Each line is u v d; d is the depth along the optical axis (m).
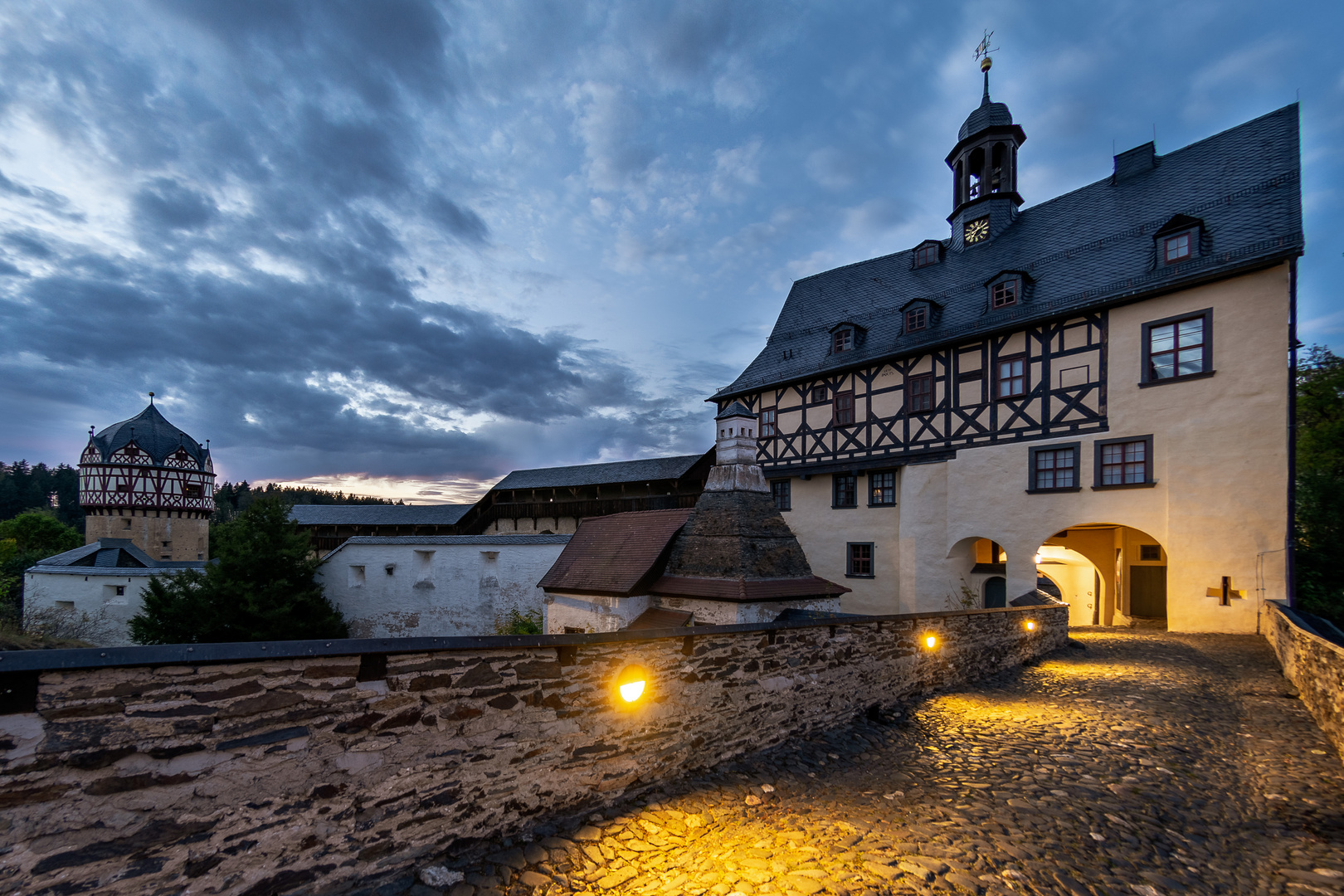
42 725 2.23
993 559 17.67
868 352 18.92
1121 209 15.69
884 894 3.15
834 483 19.70
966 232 19.69
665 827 3.93
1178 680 8.45
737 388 22.69
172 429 38.34
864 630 6.87
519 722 3.68
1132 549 16.88
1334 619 13.33
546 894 3.09
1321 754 5.27
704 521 12.09
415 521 32.25
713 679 5.04
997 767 5.21
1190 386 12.62
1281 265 11.70
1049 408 14.74
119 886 2.34
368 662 3.09
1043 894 3.22
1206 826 4.06
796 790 4.71
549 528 30.64
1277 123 13.83
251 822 2.67
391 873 3.08
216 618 16.92
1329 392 18.78
